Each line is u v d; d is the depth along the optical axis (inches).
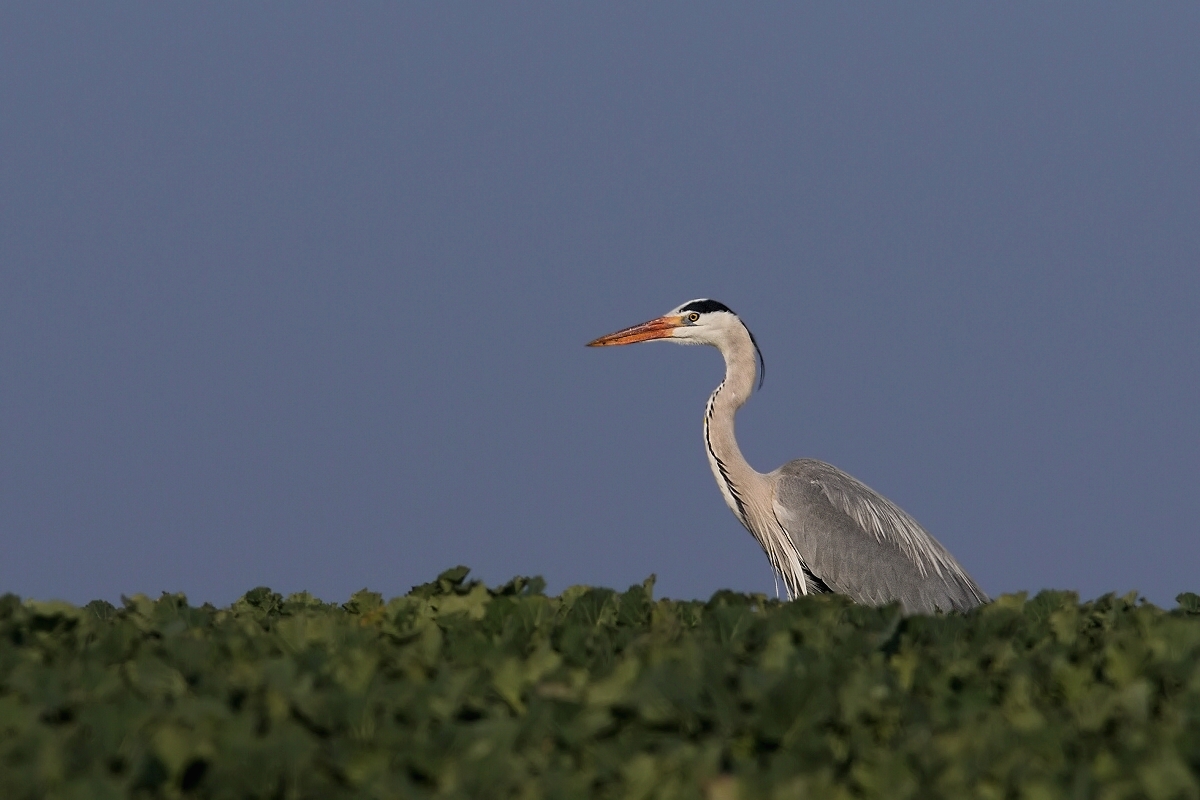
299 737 329.1
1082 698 404.2
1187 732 347.9
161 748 323.6
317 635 468.4
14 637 475.5
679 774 328.5
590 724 361.1
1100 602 593.6
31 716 357.4
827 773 324.8
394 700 377.4
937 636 495.5
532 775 334.6
